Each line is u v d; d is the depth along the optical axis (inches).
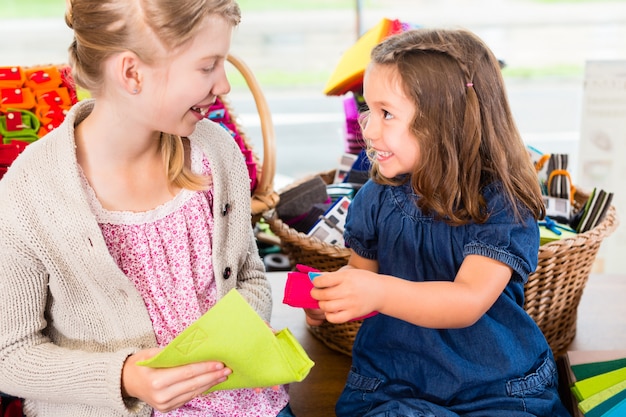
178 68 36.5
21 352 39.7
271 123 64.9
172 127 38.9
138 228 40.9
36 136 62.3
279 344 36.5
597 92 77.1
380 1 167.6
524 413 44.3
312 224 64.9
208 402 43.9
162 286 42.0
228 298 35.0
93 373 38.3
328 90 72.7
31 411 44.0
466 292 42.0
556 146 122.4
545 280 54.0
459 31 44.9
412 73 42.3
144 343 41.9
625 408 43.9
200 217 42.8
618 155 78.4
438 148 43.1
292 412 50.5
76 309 41.2
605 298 68.9
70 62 38.8
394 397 47.5
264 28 185.6
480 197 44.2
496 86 44.4
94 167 40.4
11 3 232.8
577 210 66.0
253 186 66.8
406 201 46.8
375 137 44.0
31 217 38.4
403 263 47.2
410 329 47.3
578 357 55.3
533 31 175.2
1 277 38.9
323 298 40.3
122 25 35.2
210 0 35.6
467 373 45.8
